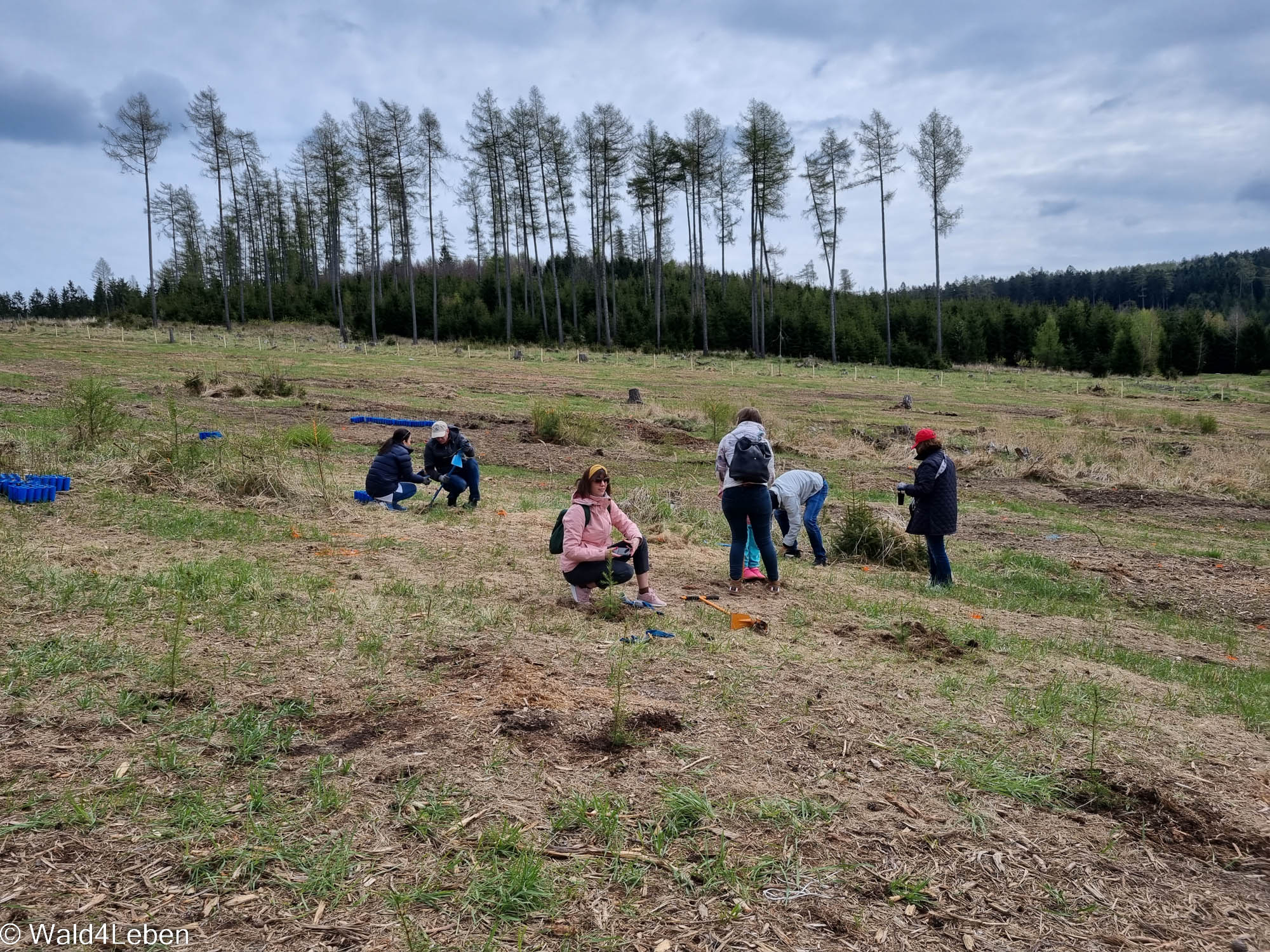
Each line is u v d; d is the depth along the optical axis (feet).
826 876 9.56
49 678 12.81
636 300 275.80
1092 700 15.94
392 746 11.60
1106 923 9.29
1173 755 13.69
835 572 27.48
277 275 336.90
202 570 18.98
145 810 9.69
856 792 11.44
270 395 71.92
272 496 29.43
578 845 9.72
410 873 8.98
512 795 10.60
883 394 125.49
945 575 27.63
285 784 10.46
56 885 8.34
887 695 15.01
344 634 15.83
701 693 14.28
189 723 11.80
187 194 342.23
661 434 69.00
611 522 19.13
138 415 50.80
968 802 11.48
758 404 97.66
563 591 20.33
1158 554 38.40
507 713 12.80
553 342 229.66
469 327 241.76
